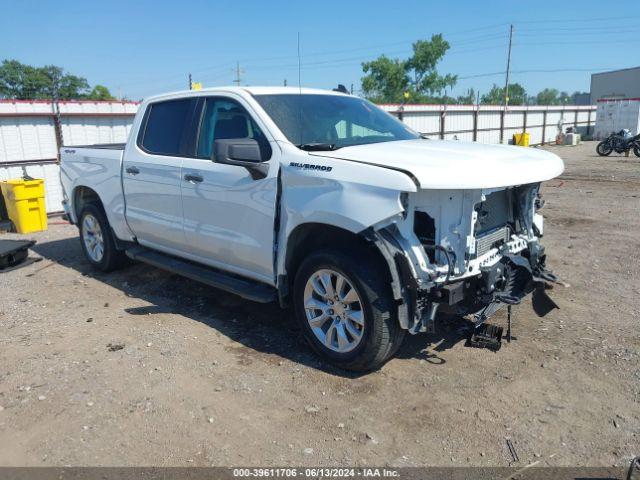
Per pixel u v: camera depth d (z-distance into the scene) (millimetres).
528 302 5254
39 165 11000
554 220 9164
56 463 3084
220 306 5410
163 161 5207
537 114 34500
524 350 4277
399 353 4281
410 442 3191
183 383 3912
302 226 4031
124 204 5867
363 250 3818
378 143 4438
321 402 3629
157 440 3268
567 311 5035
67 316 5281
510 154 4172
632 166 18453
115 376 4035
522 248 4406
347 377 3949
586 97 75938
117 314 5285
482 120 29266
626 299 5293
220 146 3988
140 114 5703
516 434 3236
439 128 26281
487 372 3951
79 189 6746
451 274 3633
